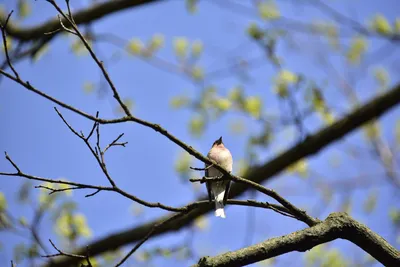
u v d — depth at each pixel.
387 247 6.31
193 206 6.78
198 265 6.02
